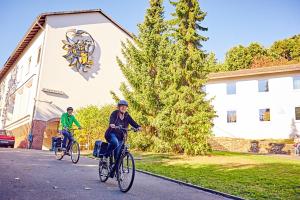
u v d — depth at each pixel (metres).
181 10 19.25
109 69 29.02
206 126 16.12
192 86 17.31
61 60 26.06
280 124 31.72
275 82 32.59
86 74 27.44
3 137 22.94
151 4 20.17
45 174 7.86
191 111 16.67
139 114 17.36
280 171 10.82
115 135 7.04
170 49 18.31
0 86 43.09
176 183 8.17
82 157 14.58
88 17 28.39
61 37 26.38
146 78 18.05
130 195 6.01
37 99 24.22
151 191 6.65
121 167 6.57
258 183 8.23
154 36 19.09
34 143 23.38
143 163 12.48
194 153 16.16
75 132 21.62
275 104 32.25
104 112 22.59
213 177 9.12
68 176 7.86
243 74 33.56
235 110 34.12
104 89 28.36
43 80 24.78
